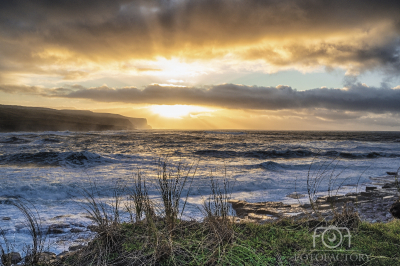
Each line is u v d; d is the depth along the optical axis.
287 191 11.62
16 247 4.61
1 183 11.00
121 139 49.72
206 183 12.24
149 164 18.17
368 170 17.25
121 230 3.83
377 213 6.32
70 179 12.42
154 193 9.76
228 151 28.28
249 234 3.87
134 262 3.06
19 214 7.23
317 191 11.52
